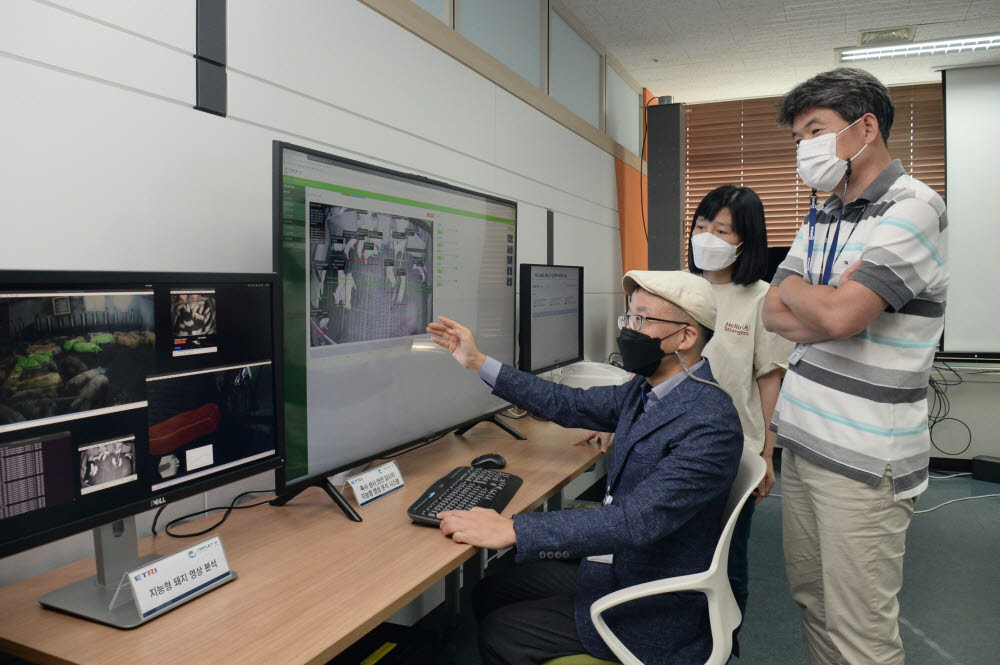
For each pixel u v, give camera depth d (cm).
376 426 153
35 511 84
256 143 147
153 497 98
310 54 161
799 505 144
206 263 137
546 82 312
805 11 343
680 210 408
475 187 240
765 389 188
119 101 120
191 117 133
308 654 83
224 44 139
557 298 257
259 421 117
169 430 100
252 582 103
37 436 84
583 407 151
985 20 354
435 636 194
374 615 93
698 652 117
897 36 377
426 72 209
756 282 188
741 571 165
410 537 121
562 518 113
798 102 135
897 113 461
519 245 279
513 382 156
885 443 126
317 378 135
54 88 110
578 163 347
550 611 127
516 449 185
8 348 81
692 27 365
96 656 83
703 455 113
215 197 138
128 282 94
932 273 124
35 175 108
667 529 111
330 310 138
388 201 155
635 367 125
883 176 130
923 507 357
